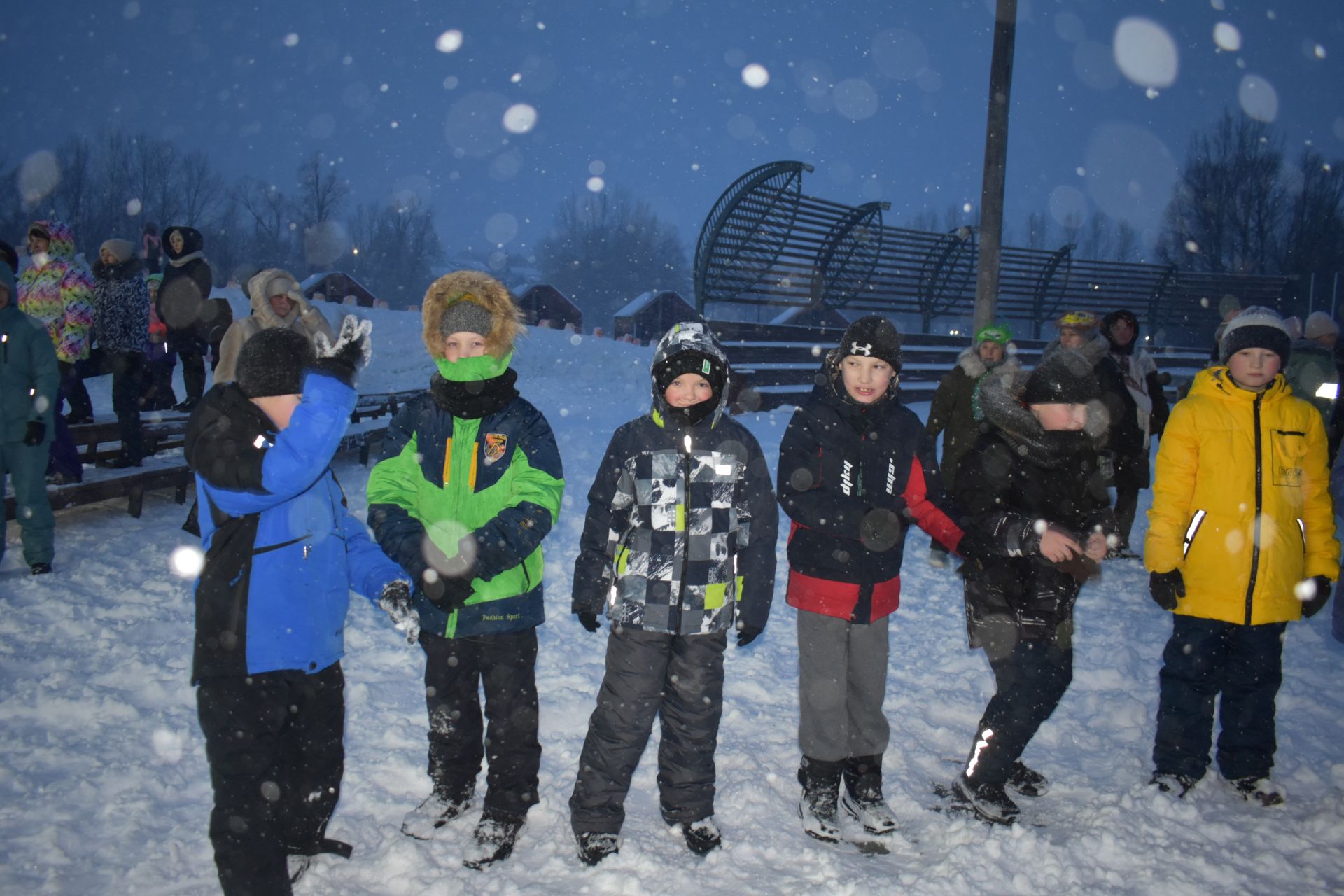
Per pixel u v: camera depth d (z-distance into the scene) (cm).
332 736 270
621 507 300
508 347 304
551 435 303
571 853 291
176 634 461
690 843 296
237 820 235
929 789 346
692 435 297
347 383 256
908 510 337
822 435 316
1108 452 339
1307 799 338
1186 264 5322
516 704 295
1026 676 312
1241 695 339
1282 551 330
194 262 908
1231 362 339
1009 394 324
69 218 6981
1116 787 346
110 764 330
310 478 239
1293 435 334
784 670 459
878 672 322
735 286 2048
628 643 294
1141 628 532
